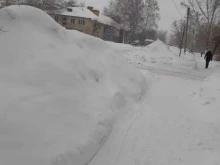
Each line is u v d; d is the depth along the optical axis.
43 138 3.97
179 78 14.05
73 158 4.12
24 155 3.59
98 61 8.13
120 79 8.45
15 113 3.89
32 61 5.09
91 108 5.51
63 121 4.55
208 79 11.41
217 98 8.58
